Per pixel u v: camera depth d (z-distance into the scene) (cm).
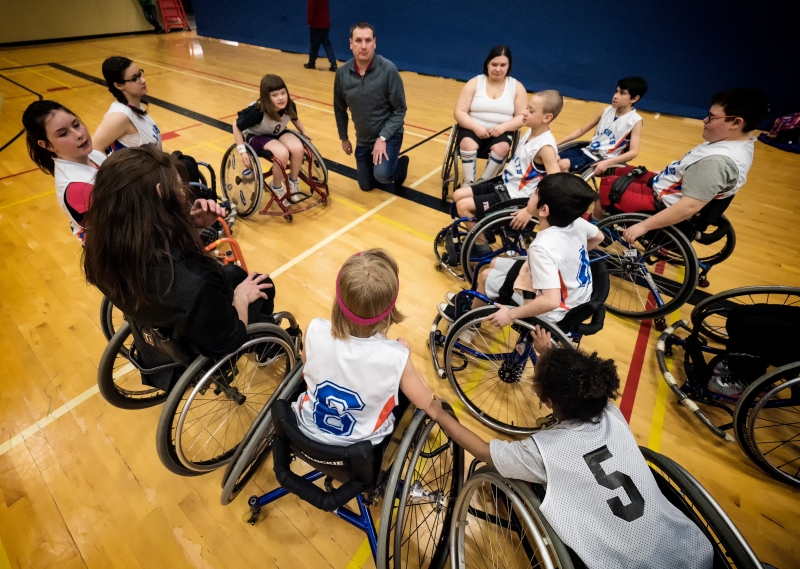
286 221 371
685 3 601
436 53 847
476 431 210
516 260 217
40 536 170
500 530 174
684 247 236
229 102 656
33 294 288
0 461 195
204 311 133
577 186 168
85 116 589
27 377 233
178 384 148
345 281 109
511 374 217
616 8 652
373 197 413
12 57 894
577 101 718
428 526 178
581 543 102
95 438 205
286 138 350
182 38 1134
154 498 183
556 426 118
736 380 201
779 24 554
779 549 166
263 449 189
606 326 272
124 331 176
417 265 321
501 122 358
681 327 251
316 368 123
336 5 905
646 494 105
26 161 472
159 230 122
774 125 538
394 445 145
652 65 661
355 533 175
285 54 979
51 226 359
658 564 100
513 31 753
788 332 172
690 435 208
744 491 185
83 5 1040
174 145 505
